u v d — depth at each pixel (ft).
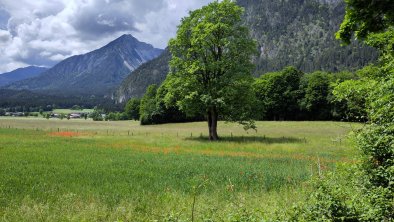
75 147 117.19
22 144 124.36
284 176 60.90
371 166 35.09
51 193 47.21
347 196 28.66
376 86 40.98
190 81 149.59
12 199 42.93
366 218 24.16
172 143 137.28
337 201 26.02
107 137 170.09
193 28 151.43
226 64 148.87
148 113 345.31
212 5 151.94
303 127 238.07
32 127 275.80
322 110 316.81
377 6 28.25
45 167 71.46
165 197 45.06
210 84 149.59
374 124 37.58
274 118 340.39
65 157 89.45
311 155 98.43
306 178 56.65
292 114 335.67
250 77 153.17
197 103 149.38
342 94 46.39
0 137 156.97
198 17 154.71
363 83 45.62
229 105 150.10
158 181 57.26
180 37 155.22
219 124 282.15
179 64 153.99
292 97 330.75
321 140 145.69
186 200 43.37
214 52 156.04
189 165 76.28
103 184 54.80
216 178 59.06
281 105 332.80
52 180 57.31
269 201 41.50
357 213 25.25
